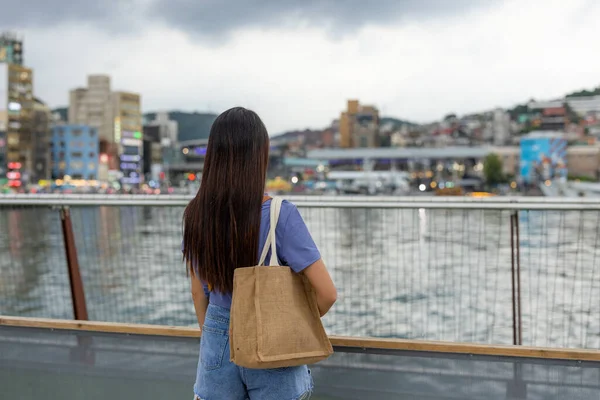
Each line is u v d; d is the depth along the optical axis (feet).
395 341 9.93
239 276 6.05
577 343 20.10
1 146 556.10
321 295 6.19
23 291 34.12
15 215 34.24
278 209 6.28
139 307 24.36
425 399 8.68
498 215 19.12
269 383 6.27
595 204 12.43
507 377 9.20
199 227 6.31
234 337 5.99
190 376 9.96
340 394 8.98
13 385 9.82
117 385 9.68
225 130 6.34
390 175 628.69
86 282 24.82
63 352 10.92
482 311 21.98
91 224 24.94
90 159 630.33
